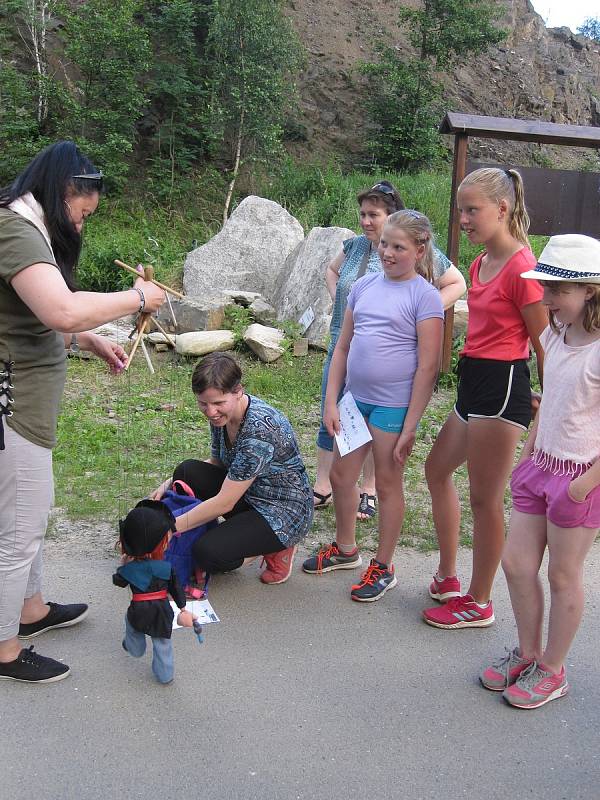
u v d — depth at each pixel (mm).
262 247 10094
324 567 4023
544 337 2945
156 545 2855
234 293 9242
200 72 14820
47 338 2844
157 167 13953
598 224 7633
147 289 2930
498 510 3389
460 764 2654
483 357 3268
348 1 20375
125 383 7316
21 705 2885
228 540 3576
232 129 14766
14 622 2961
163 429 6152
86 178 2795
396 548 4352
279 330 8484
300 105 17391
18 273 2604
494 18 18047
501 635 3512
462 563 4211
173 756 2639
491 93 21078
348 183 14391
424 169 16984
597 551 4395
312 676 3127
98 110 13281
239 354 8266
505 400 3215
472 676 3182
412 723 2861
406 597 3822
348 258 4652
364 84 18297
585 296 2697
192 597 3646
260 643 3355
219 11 13953
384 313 3582
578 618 2916
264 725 2814
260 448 3496
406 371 3580
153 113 14820
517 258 3143
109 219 12695
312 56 18562
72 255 2891
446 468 3531
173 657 3066
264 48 13969
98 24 13297
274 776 2562
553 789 2553
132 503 4699
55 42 14922
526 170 7504
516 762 2674
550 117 22266
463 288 4297
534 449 3002
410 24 18500
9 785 2482
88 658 3207
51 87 13289
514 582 3014
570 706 3004
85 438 5766
